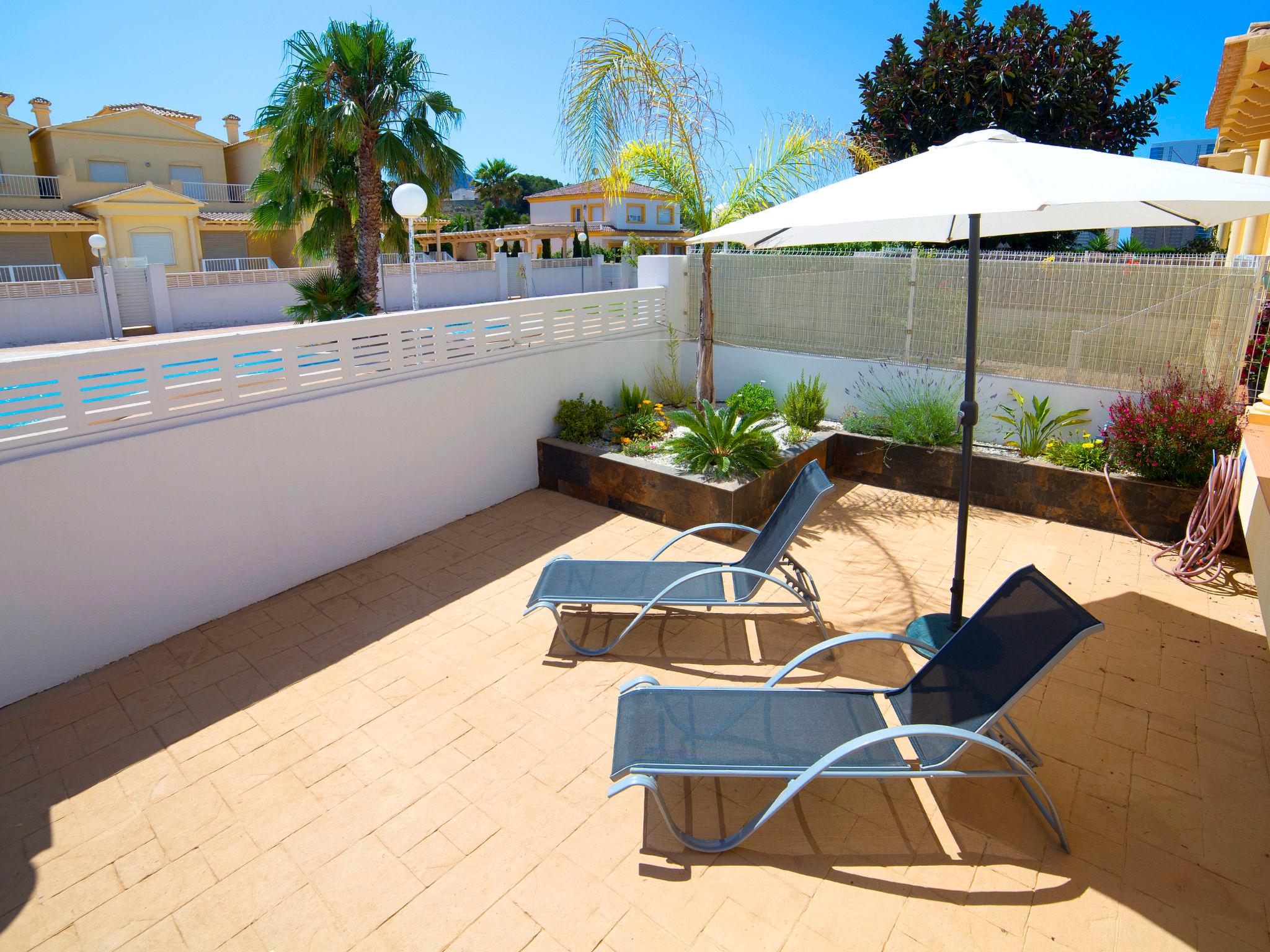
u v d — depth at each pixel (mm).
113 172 28797
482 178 54531
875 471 7000
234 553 4867
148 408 4355
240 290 23641
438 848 2930
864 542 5781
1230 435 5336
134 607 4414
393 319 5621
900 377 7484
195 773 3402
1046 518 6133
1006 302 6801
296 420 5086
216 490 4711
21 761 3521
